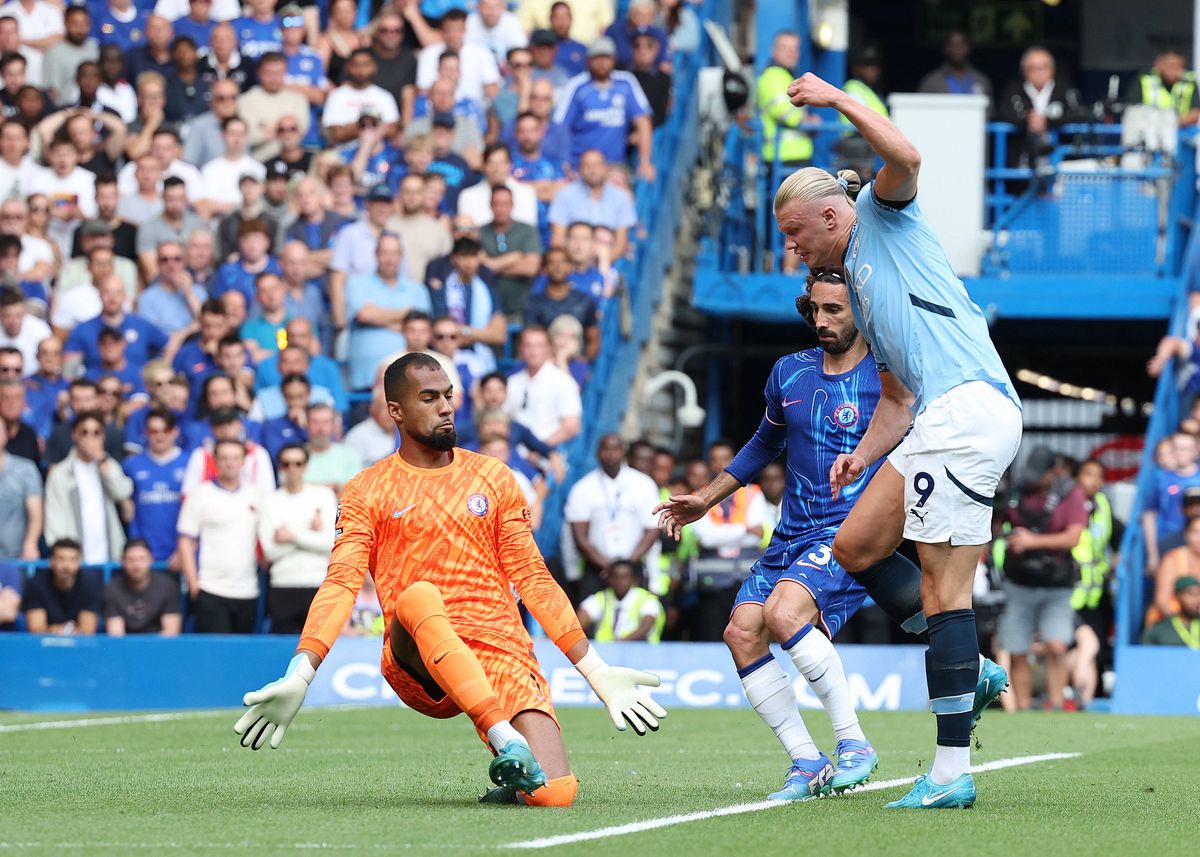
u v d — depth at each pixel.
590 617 41.22
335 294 47.66
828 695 19.12
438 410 18.09
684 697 39.16
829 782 19.14
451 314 46.41
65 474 42.47
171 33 55.06
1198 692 37.81
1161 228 49.94
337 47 56.31
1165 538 42.31
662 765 24.14
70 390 44.00
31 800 18.94
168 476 42.81
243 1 58.59
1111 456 62.47
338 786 20.59
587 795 19.34
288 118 51.75
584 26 56.94
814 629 19.05
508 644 18.12
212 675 39.56
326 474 41.94
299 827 16.05
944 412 16.92
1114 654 40.34
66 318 48.28
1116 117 55.53
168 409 43.56
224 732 30.91
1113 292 49.53
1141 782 21.48
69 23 55.28
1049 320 53.81
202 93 54.53
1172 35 67.44
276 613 40.84
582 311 46.94
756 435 20.17
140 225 49.53
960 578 17.27
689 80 55.50
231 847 14.57
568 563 42.47
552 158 51.91
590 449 46.56
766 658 19.30
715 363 55.41
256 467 42.44
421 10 56.53
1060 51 69.00
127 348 46.88
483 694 17.27
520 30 56.50
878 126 16.44
